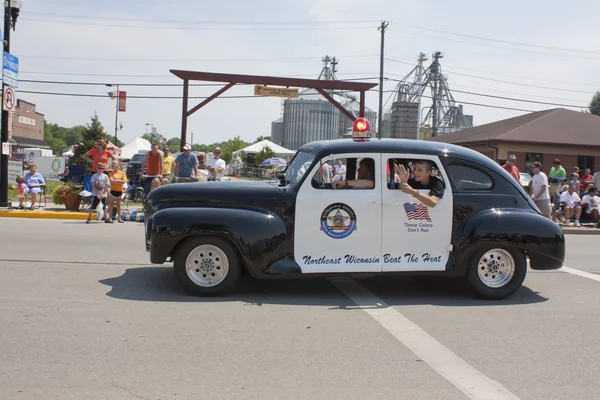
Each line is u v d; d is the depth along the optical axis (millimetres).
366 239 6629
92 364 4387
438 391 4047
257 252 6430
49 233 11672
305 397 3877
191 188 6742
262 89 18844
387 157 6742
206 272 6574
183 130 18672
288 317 5848
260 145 46125
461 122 53719
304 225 6535
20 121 73875
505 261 6875
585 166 28828
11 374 4152
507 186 6961
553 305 6719
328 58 52906
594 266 9719
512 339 5324
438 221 6719
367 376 4293
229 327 5426
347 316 5961
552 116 31109
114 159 14297
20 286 6879
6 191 16344
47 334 5078
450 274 6805
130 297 6473
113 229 12711
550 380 4324
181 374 4230
